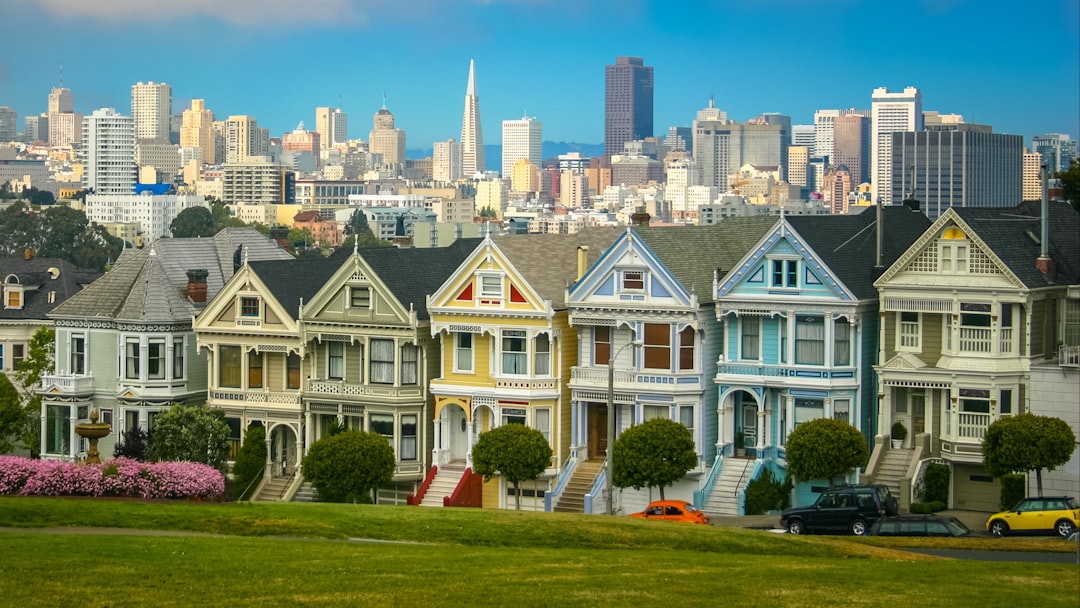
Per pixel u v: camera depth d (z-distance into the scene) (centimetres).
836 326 9988
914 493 9631
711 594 6084
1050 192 12350
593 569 6562
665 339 10356
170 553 6788
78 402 11969
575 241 11662
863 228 10656
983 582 6319
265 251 13438
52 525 7575
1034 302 9725
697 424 10288
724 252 11112
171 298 11956
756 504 9938
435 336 11100
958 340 9681
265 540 7200
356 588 6194
